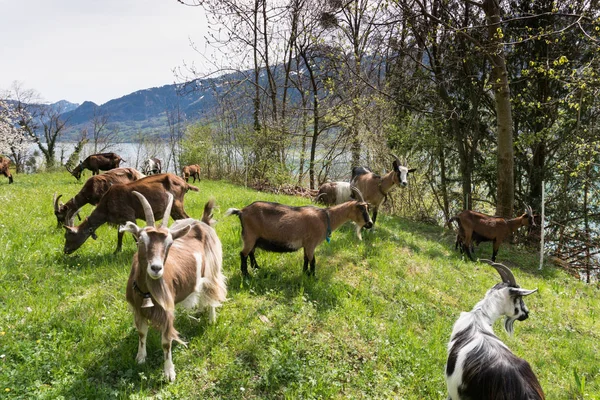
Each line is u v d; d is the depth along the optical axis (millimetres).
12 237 8094
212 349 5098
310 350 5449
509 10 15414
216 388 4512
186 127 26516
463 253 11602
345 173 19812
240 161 22906
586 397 5535
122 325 5309
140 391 4211
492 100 16297
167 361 4551
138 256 4145
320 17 18500
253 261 7590
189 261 4984
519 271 11102
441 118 16031
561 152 15625
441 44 15297
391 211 17609
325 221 7508
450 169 18266
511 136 13734
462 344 4035
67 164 29422
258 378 4824
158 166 24469
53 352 4688
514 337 7137
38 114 44562
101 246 8148
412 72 17406
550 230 16609
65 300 5910
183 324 5543
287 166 19547
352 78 17438
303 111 20172
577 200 16531
